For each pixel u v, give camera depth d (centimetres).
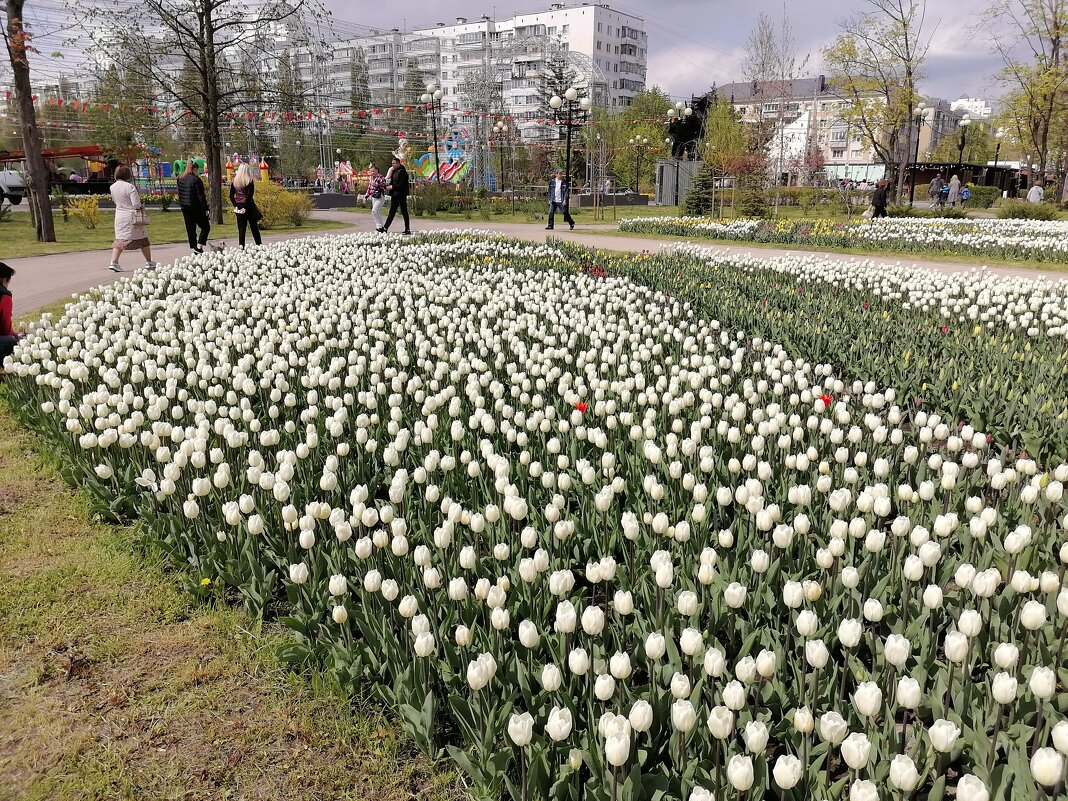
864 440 525
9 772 280
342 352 773
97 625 364
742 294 1052
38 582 395
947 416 607
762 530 388
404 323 833
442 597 346
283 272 1269
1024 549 356
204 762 285
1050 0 4134
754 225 2303
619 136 6300
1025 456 532
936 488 448
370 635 319
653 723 267
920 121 4284
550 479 419
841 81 4416
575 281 1155
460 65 11825
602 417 555
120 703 314
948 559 370
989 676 280
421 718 279
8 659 340
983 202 4575
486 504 440
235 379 593
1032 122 4572
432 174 5788
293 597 353
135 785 274
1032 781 229
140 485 461
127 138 4366
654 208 4447
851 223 2392
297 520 371
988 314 879
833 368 738
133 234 1416
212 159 2869
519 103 10544
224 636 356
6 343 742
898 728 273
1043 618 265
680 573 362
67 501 486
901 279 1199
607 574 310
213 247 1672
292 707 311
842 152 9412
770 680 286
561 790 246
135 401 542
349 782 276
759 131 4197
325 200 4622
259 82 3183
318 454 506
